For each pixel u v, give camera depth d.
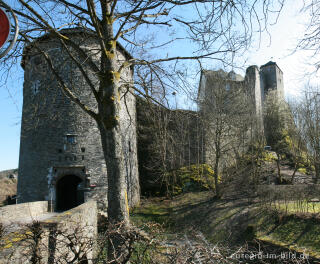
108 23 6.09
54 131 16.88
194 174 21.33
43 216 13.32
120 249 3.92
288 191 14.20
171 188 21.22
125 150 18.33
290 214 12.66
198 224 14.38
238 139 20.03
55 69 6.75
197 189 20.39
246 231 12.67
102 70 5.99
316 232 10.76
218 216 14.92
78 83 15.88
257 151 21.97
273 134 29.27
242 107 19.09
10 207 10.91
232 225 13.56
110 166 5.45
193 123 17.47
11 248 3.71
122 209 5.23
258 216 13.76
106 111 5.64
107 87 5.74
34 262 3.71
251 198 17.20
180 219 15.34
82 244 3.97
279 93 35.16
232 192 19.61
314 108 21.12
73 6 5.98
